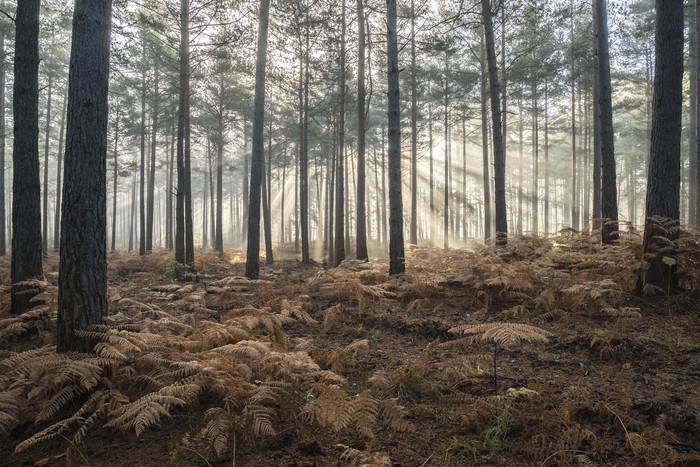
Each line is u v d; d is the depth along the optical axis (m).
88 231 4.27
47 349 4.55
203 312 7.70
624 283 7.60
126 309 7.72
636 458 2.93
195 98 25.59
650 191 7.29
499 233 11.00
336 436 3.47
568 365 4.69
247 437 3.42
